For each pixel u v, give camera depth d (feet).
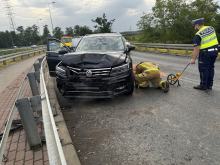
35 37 328.08
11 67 49.78
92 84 17.30
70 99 19.95
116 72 17.52
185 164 9.82
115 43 22.00
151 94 20.39
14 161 10.52
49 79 27.78
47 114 8.83
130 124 14.17
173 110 16.17
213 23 121.80
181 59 46.47
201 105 16.94
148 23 137.18
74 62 17.75
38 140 11.40
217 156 10.30
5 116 16.20
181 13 123.34
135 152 10.98
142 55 61.11
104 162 10.36
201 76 21.08
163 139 12.05
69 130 13.92
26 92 22.81
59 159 5.61
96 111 16.84
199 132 12.65
